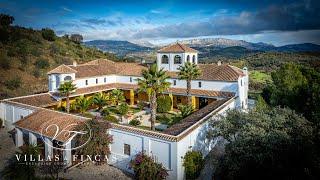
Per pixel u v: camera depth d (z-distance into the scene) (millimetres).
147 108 47562
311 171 14078
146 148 23828
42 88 64938
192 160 22734
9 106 38438
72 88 39875
